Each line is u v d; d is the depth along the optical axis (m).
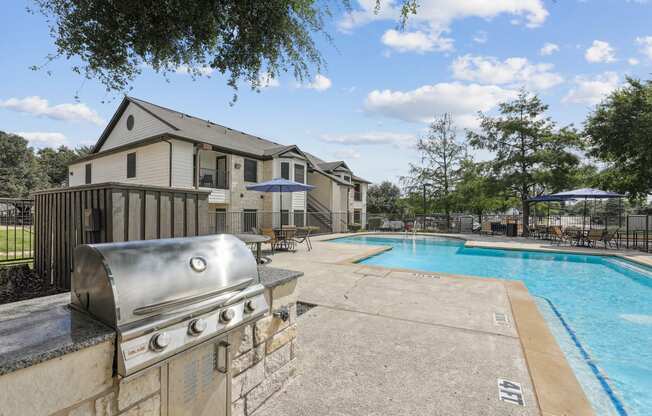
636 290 6.71
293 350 2.47
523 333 3.33
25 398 1.04
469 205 21.56
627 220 12.02
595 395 2.61
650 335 4.06
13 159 39.22
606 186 15.93
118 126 16.59
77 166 19.11
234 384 1.89
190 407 1.61
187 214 3.70
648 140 11.80
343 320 3.71
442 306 4.25
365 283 5.54
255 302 1.93
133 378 1.31
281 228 10.05
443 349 2.95
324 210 20.64
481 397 2.21
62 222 3.59
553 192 16.95
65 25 2.98
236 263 1.91
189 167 13.76
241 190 16.14
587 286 7.11
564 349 3.57
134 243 1.59
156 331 1.39
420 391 2.28
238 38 3.53
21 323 1.35
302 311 4.07
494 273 8.55
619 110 12.90
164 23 3.00
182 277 1.57
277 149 17.88
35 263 4.09
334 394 2.25
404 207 28.08
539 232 15.52
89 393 1.21
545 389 2.29
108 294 1.32
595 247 11.64
